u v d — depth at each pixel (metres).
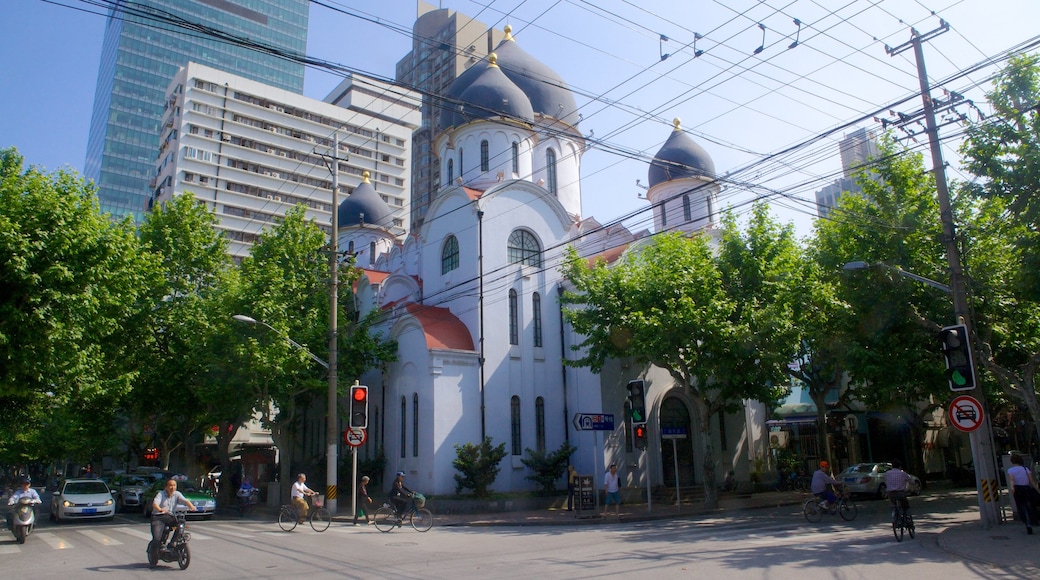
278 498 31.47
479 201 33.41
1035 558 13.23
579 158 42.88
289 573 13.05
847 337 25.39
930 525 19.69
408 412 31.67
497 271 32.88
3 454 61.97
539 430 32.59
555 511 28.22
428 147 109.38
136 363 31.16
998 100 18.41
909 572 12.21
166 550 14.09
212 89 94.94
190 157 91.44
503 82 38.38
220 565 14.34
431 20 114.50
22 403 22.61
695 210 39.78
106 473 61.75
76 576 13.13
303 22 134.38
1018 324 23.36
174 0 119.31
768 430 38.47
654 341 24.72
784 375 27.38
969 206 23.47
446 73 106.19
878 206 24.22
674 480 33.19
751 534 18.53
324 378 31.86
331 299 27.44
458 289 33.75
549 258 35.12
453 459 29.92
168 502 14.44
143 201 111.00
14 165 21.48
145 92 114.25
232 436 35.12
